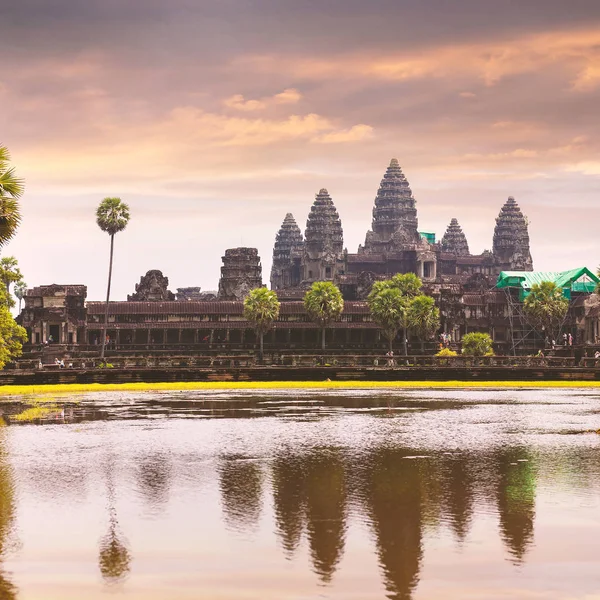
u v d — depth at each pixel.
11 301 178.50
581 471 56.94
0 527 44.12
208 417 84.62
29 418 83.06
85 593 35.78
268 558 39.62
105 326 199.38
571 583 36.78
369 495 50.31
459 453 63.72
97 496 50.06
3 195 68.06
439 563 38.97
